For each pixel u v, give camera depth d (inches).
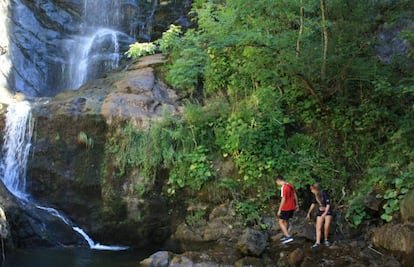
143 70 563.2
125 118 484.4
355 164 455.2
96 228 471.5
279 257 373.7
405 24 502.0
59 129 490.9
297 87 483.5
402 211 374.9
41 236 439.5
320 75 456.1
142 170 470.0
